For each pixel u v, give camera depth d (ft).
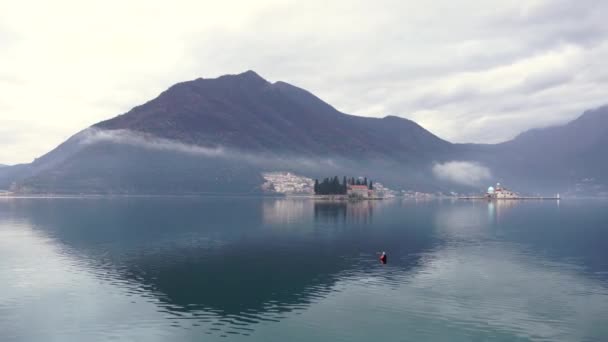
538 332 152.76
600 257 289.74
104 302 184.34
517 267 256.73
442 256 293.84
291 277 230.27
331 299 190.29
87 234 409.69
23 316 166.61
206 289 205.98
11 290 201.77
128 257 287.48
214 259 281.74
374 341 144.36
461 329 155.33
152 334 149.89
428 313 171.73
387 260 278.26
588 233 437.17
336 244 348.38
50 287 207.82
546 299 190.49
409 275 234.99
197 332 151.74
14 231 432.25
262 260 278.26
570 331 153.99
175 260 277.44
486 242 362.94
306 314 170.30
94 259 279.69
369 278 228.63
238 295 195.93
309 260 278.05
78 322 160.86
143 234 410.11
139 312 171.83
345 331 153.07
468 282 220.23
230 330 153.69
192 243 351.67
